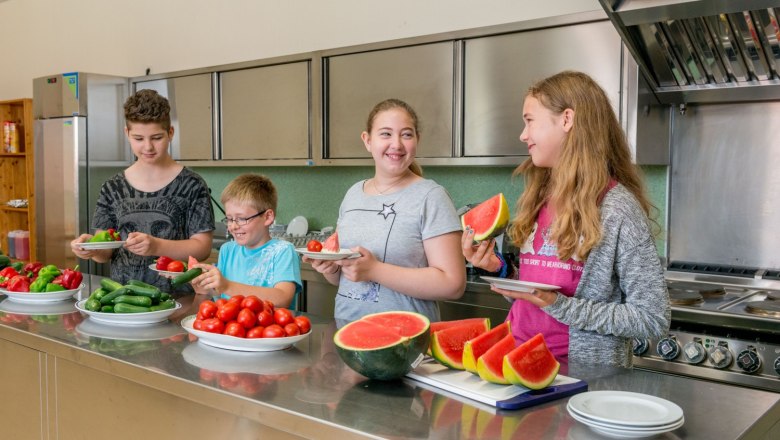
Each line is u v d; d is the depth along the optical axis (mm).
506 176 3623
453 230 2043
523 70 3117
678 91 2955
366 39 4133
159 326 1966
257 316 1717
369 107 3672
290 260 2277
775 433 1332
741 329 2352
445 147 3393
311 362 1589
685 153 3143
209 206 2854
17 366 1991
